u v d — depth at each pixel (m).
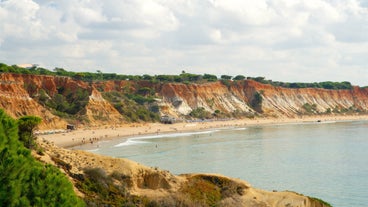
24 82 156.00
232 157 86.00
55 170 16.73
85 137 120.25
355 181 60.00
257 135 142.38
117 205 27.08
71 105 155.62
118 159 33.91
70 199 15.26
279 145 109.62
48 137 113.69
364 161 80.62
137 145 107.38
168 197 30.92
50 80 164.62
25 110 124.56
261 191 37.12
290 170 69.62
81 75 199.12
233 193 35.25
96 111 155.00
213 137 133.62
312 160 82.06
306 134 147.12
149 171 33.53
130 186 31.31
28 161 15.71
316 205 36.16
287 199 35.56
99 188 28.14
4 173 13.89
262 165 75.31
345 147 105.50
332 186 56.78
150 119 176.62
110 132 137.12
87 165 31.31
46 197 14.62
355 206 46.03
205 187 35.06
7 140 17.00
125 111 169.25
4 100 120.88
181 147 103.94
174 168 71.62
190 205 30.70
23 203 13.70
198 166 73.88
